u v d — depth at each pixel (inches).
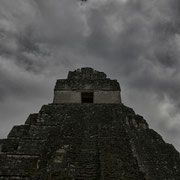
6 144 558.9
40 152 496.1
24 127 633.6
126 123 635.5
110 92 844.6
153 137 599.5
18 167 461.4
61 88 859.4
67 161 433.4
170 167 515.8
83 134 549.3
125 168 420.8
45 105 727.1
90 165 444.8
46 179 386.0
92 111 686.5
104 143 487.2
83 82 876.0
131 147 522.3
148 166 510.9
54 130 563.5
